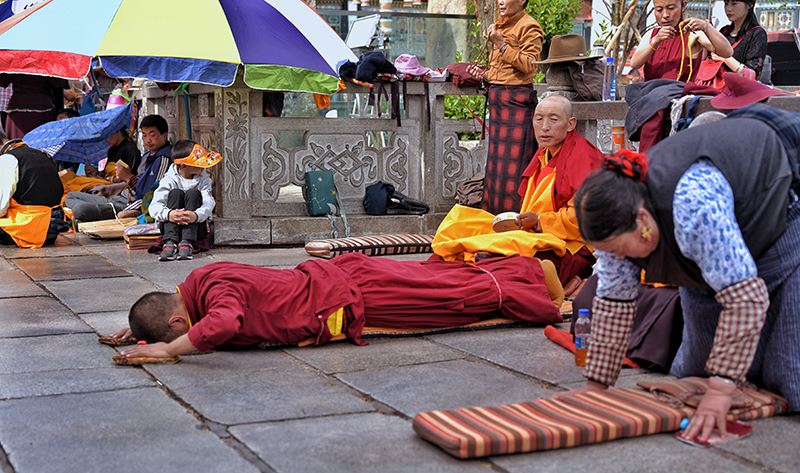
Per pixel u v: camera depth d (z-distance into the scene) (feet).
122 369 14.65
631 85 19.69
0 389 13.55
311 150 29.81
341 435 11.46
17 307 19.69
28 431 11.70
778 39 34.30
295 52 27.89
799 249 11.68
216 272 15.58
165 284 22.40
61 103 38.55
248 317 15.49
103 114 33.55
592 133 24.26
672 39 21.89
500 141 26.96
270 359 15.26
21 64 25.77
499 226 19.92
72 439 11.39
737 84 16.29
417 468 10.34
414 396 13.12
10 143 29.19
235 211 29.09
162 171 30.63
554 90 25.21
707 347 12.67
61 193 29.66
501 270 17.76
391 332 16.76
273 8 28.40
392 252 25.84
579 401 11.82
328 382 13.93
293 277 16.11
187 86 30.32
